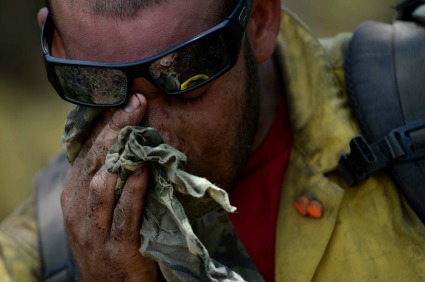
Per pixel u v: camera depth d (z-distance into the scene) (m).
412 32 2.21
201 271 1.84
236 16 1.95
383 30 2.26
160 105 1.97
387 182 2.16
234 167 2.14
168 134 1.98
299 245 2.17
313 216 2.18
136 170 1.87
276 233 2.22
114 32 1.92
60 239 2.50
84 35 1.95
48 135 6.05
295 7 6.37
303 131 2.29
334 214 2.16
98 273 2.05
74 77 1.98
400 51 2.18
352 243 2.13
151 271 2.05
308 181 2.22
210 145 2.05
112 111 2.01
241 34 1.97
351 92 2.21
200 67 1.94
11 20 6.66
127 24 1.91
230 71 2.05
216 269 1.77
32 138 6.01
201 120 2.01
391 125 2.11
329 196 2.17
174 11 1.92
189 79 1.94
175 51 1.91
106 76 1.93
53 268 2.48
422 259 2.07
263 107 2.35
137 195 1.89
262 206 2.30
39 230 2.54
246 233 2.28
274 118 2.36
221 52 1.95
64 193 2.10
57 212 2.55
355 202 2.18
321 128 2.26
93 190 1.94
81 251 2.07
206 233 2.14
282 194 2.27
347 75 2.25
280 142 2.35
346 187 2.20
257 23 2.26
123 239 1.95
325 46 2.43
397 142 2.07
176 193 1.93
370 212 2.15
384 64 2.18
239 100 2.10
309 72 2.34
